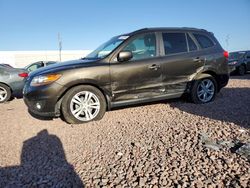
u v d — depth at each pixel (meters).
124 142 4.32
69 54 38.75
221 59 6.79
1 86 9.16
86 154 4.02
